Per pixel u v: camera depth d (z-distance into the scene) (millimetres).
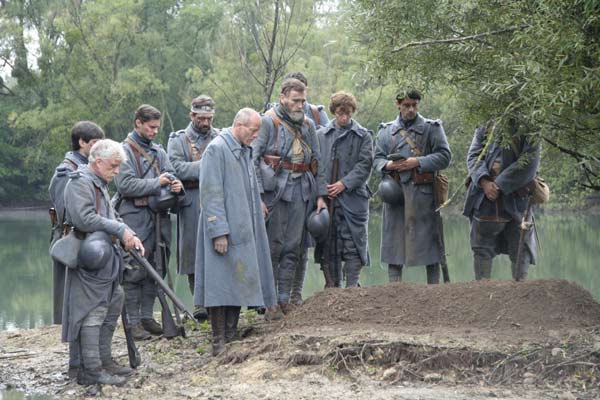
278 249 9742
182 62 51531
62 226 8281
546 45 7453
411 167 10320
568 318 8195
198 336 9664
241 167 8680
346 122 10289
